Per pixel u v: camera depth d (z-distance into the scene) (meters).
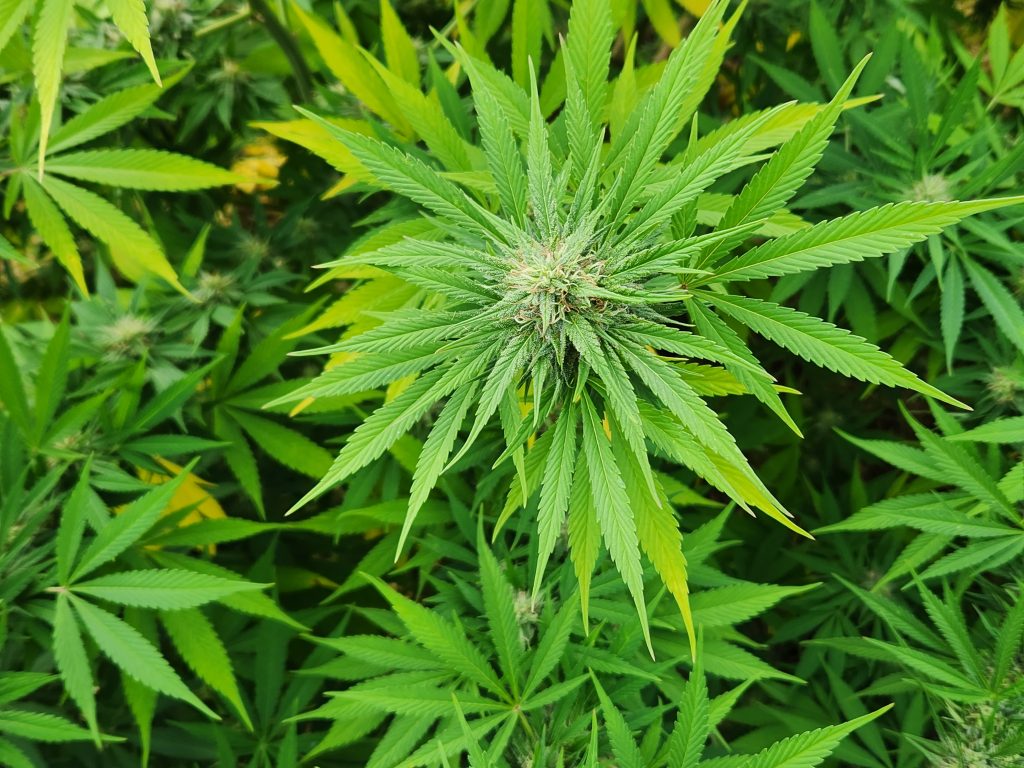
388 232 0.44
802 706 0.65
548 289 0.30
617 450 0.33
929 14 0.69
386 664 0.49
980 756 0.46
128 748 0.65
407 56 0.58
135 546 0.53
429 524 0.60
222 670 0.53
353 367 0.32
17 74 0.61
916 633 0.51
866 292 0.63
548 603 0.49
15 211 0.78
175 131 0.77
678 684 0.52
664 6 0.68
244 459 0.64
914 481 0.71
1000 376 0.58
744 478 0.35
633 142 0.32
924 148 0.56
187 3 0.67
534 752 0.44
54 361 0.50
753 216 0.31
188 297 0.65
